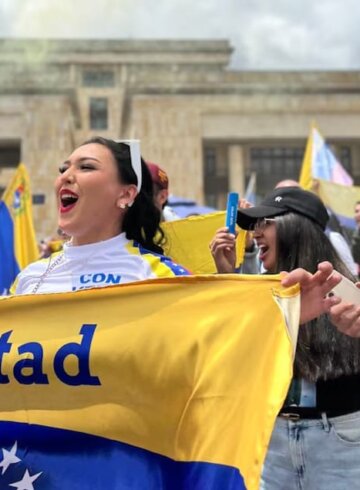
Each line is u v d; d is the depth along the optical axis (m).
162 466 2.27
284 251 3.02
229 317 2.33
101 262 2.86
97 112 53.34
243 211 3.16
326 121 51.06
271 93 50.69
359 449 2.72
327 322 2.76
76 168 2.90
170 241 4.20
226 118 50.44
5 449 2.45
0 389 2.49
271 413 2.10
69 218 2.88
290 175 57.00
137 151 2.98
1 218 7.10
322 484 2.73
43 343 2.46
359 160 56.97
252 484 2.04
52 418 2.42
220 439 2.17
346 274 3.00
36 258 7.26
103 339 2.41
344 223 8.48
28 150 47.97
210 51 59.88
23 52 52.38
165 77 49.94
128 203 2.93
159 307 2.40
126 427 2.34
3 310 2.54
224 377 2.24
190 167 48.97
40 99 48.56
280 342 2.24
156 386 2.33
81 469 2.38
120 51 56.56
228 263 3.58
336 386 2.77
